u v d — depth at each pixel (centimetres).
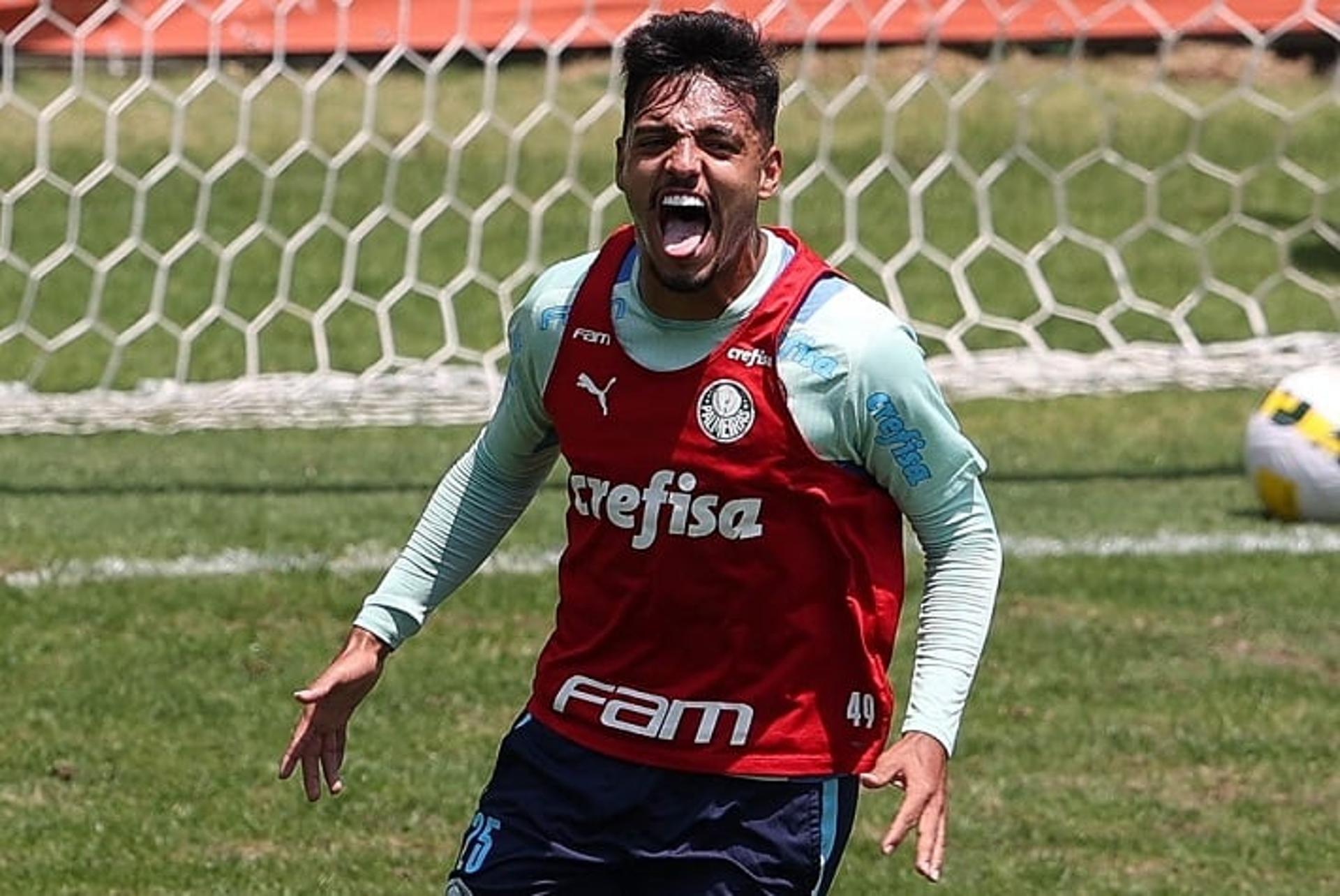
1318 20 5031
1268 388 4084
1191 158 5553
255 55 5850
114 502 3197
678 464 1248
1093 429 3772
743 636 1269
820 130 6412
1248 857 2047
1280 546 3025
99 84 6356
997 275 5372
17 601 2692
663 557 1259
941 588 1280
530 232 5669
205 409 3853
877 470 1267
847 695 1288
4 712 2356
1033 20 5481
